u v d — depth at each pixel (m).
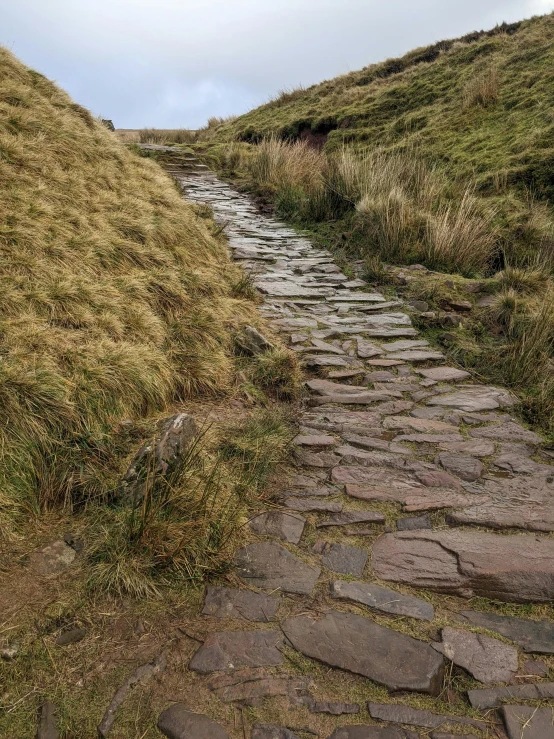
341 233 10.47
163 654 2.41
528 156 11.21
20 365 3.71
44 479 3.28
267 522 3.29
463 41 21.48
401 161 11.84
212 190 14.71
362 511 3.42
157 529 2.92
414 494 3.59
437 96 17.44
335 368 5.52
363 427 4.45
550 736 2.12
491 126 13.76
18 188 6.20
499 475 3.83
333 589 2.80
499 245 9.02
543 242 8.67
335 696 2.26
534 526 3.29
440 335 6.41
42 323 4.36
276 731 2.11
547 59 15.43
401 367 5.63
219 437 4.01
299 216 11.93
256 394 4.86
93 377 3.92
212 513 3.16
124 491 3.24
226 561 2.94
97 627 2.53
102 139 9.58
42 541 2.98
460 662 2.43
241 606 2.69
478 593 2.81
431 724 2.16
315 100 23.30
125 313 4.99
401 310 7.25
